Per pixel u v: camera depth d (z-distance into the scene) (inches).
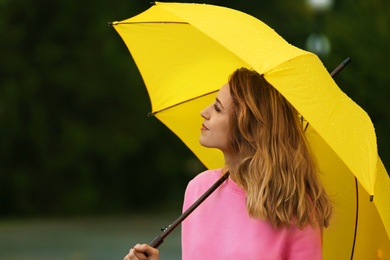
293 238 203.8
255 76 211.6
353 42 618.8
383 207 205.2
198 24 203.6
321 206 206.5
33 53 1310.3
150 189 1427.2
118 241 973.8
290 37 1355.8
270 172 205.2
